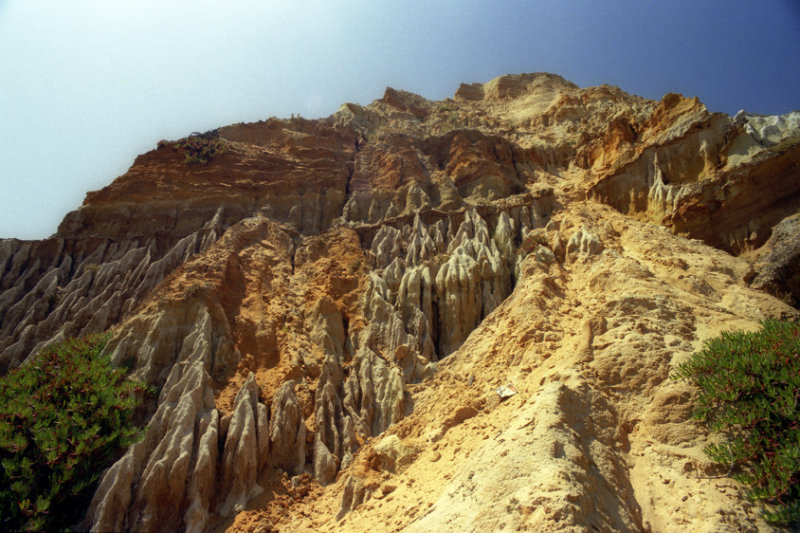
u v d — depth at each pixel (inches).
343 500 588.1
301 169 1395.2
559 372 585.3
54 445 569.3
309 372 837.2
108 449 614.9
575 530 371.9
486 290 978.1
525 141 1815.9
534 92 2704.2
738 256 942.4
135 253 1107.3
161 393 726.5
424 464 582.6
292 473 685.9
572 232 992.2
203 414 690.2
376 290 991.0
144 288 1011.9
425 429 660.1
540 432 479.2
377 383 810.8
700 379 516.4
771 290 792.3
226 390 760.3
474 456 518.0
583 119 1969.7
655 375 560.4
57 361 709.9
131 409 682.8
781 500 412.5
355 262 1090.1
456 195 1352.1
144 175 1284.4
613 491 448.1
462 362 790.5
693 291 762.2
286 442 707.4
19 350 895.1
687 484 450.0
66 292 1032.2
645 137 1306.6
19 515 517.0
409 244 1154.7
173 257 1085.8
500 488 440.8
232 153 1385.3
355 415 766.5
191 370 734.5
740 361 501.0
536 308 745.0
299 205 1306.6
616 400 555.5
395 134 1649.9
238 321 888.3
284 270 1080.8
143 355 781.9
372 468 626.8
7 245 1122.7
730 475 445.4
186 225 1203.2
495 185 1427.2
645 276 764.6
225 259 993.5
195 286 887.1
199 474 603.2
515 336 719.7
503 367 690.8
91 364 711.7
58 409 626.2
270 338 881.5
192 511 576.1
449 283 975.6
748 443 455.5
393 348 871.7
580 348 621.9
